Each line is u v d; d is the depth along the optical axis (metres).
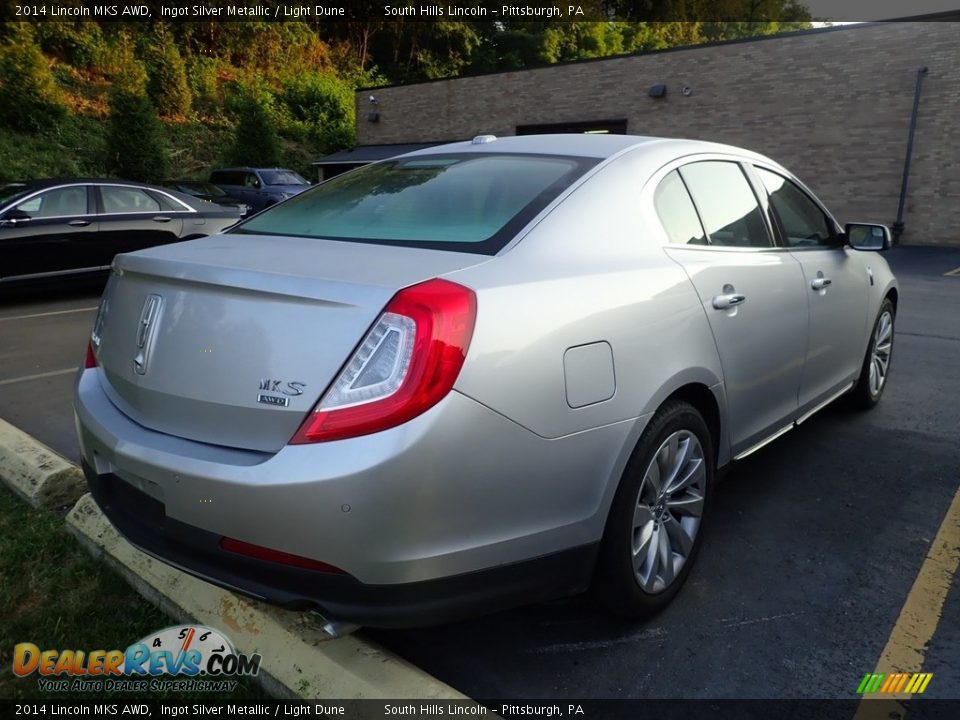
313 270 1.92
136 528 2.06
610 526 2.20
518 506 1.91
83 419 2.24
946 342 6.44
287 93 33.62
